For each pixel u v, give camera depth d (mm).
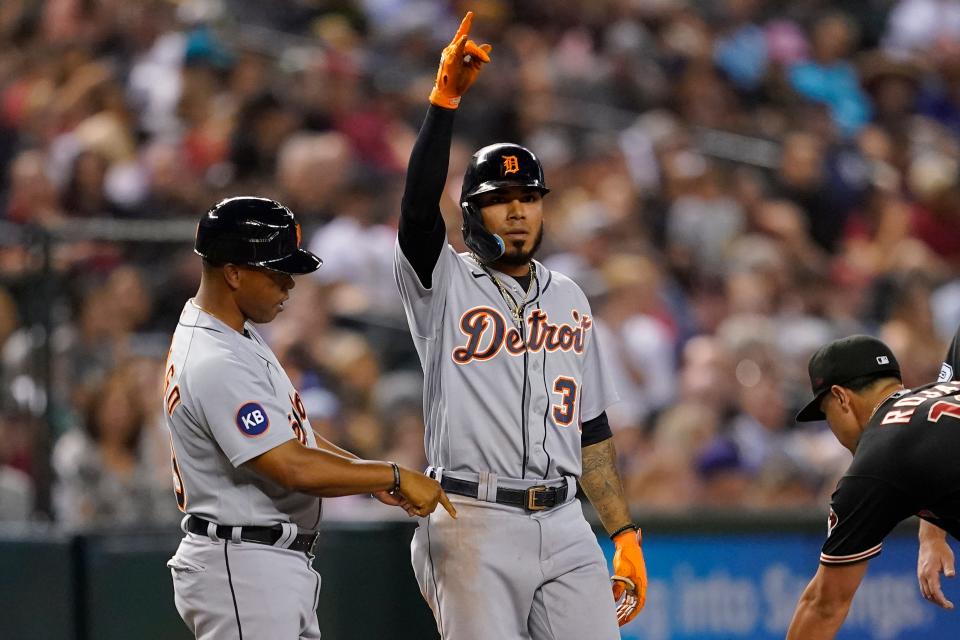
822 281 36594
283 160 31703
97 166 30469
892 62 47906
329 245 29891
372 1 43312
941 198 40375
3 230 22594
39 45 37625
